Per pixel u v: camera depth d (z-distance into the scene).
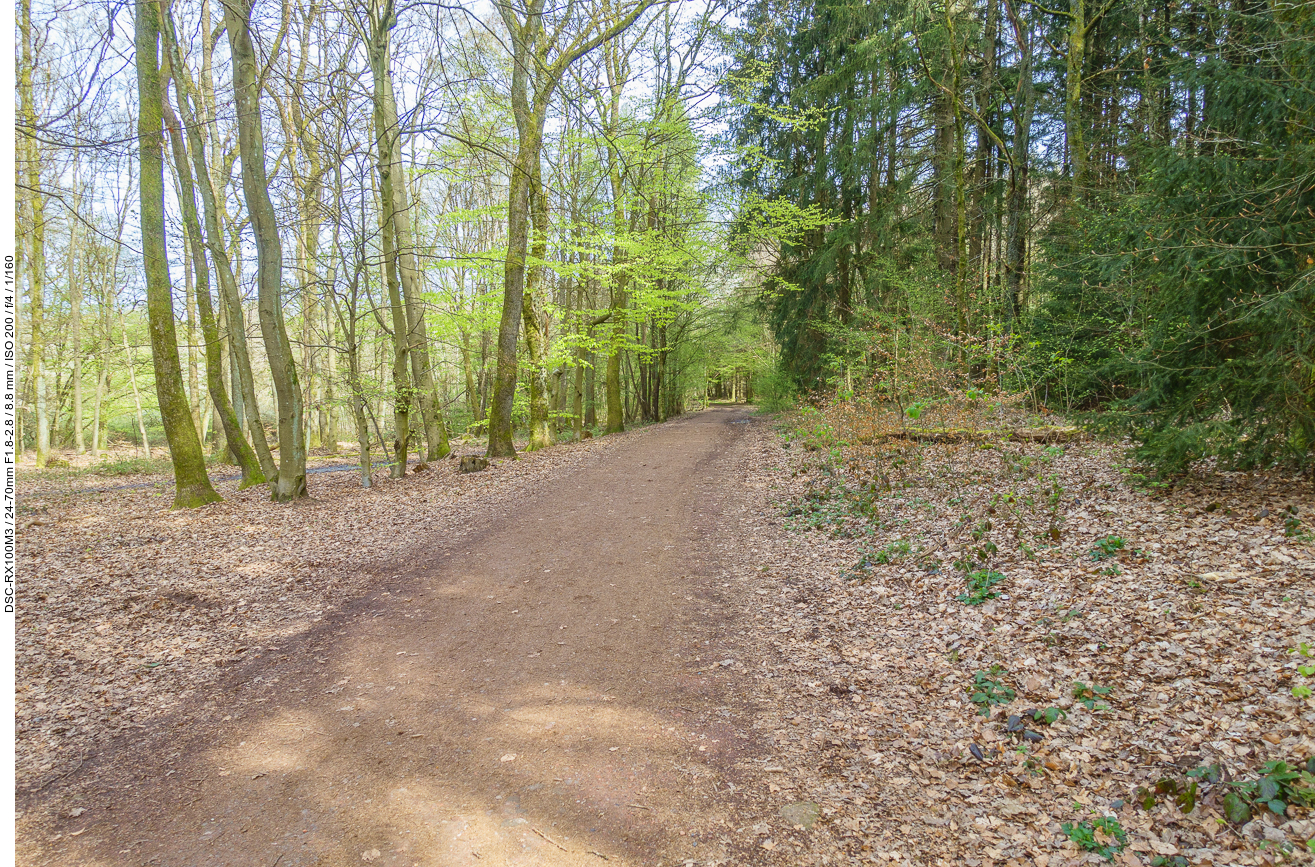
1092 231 8.66
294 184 12.07
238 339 12.44
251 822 3.20
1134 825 2.73
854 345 12.99
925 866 2.70
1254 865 2.43
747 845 2.91
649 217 16.75
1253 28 6.00
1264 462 5.07
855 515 7.99
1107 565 5.03
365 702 4.39
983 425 9.11
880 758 3.46
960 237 13.06
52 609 6.09
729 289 23.00
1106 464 7.71
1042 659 4.07
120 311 21.06
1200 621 3.99
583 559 7.37
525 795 3.34
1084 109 13.10
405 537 8.49
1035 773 3.16
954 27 13.38
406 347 12.96
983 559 5.58
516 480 11.90
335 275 14.44
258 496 11.62
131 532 8.93
